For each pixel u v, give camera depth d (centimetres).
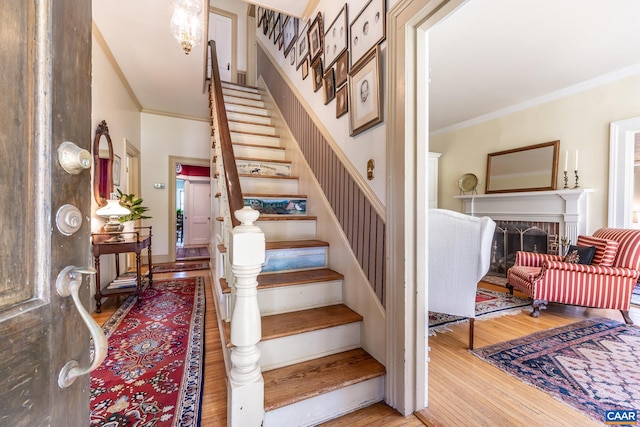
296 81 288
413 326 133
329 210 212
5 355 37
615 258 266
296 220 234
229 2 553
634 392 151
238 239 111
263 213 251
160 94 416
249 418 113
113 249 267
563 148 371
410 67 129
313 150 245
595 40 263
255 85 532
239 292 115
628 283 240
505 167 436
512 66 312
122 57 317
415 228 132
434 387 155
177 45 291
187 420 126
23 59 41
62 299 47
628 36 257
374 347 154
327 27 213
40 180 43
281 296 173
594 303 246
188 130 505
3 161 38
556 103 378
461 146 507
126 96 379
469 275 196
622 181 321
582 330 229
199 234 734
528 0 215
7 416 37
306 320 160
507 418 132
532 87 363
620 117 324
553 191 368
